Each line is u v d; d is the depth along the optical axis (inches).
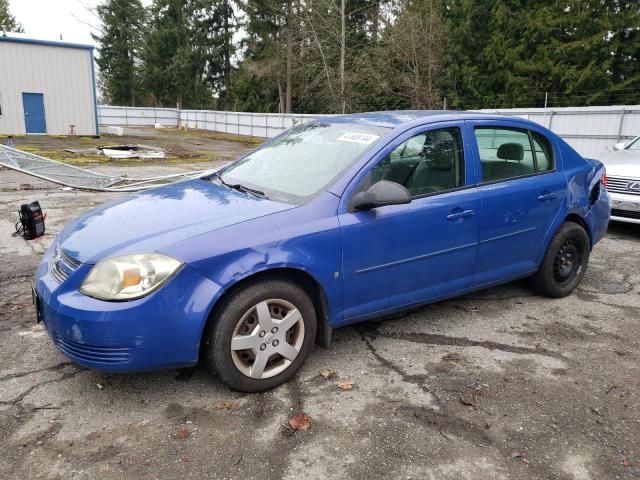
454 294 152.9
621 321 164.9
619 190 267.9
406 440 103.8
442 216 141.9
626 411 115.1
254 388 118.5
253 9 1604.3
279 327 119.6
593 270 217.3
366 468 95.7
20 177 457.1
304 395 119.3
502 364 135.4
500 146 161.3
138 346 106.0
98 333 104.4
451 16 1294.3
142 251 108.9
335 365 132.9
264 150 165.8
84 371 127.6
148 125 1827.0
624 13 1128.2
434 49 1181.1
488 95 1238.9
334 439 103.8
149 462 96.3
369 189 125.3
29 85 1006.4
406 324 158.6
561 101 1148.5
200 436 104.0
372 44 1294.3
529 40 1192.8
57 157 677.3
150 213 126.9
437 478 93.6
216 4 2014.0
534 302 178.9
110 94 2442.2
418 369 131.8
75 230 127.3
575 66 1121.4
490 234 154.5
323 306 127.1
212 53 2048.5
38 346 139.9
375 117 155.5
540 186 166.1
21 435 103.3
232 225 115.7
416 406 115.5
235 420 109.4
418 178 141.3
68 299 108.1
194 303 108.4
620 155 295.6
